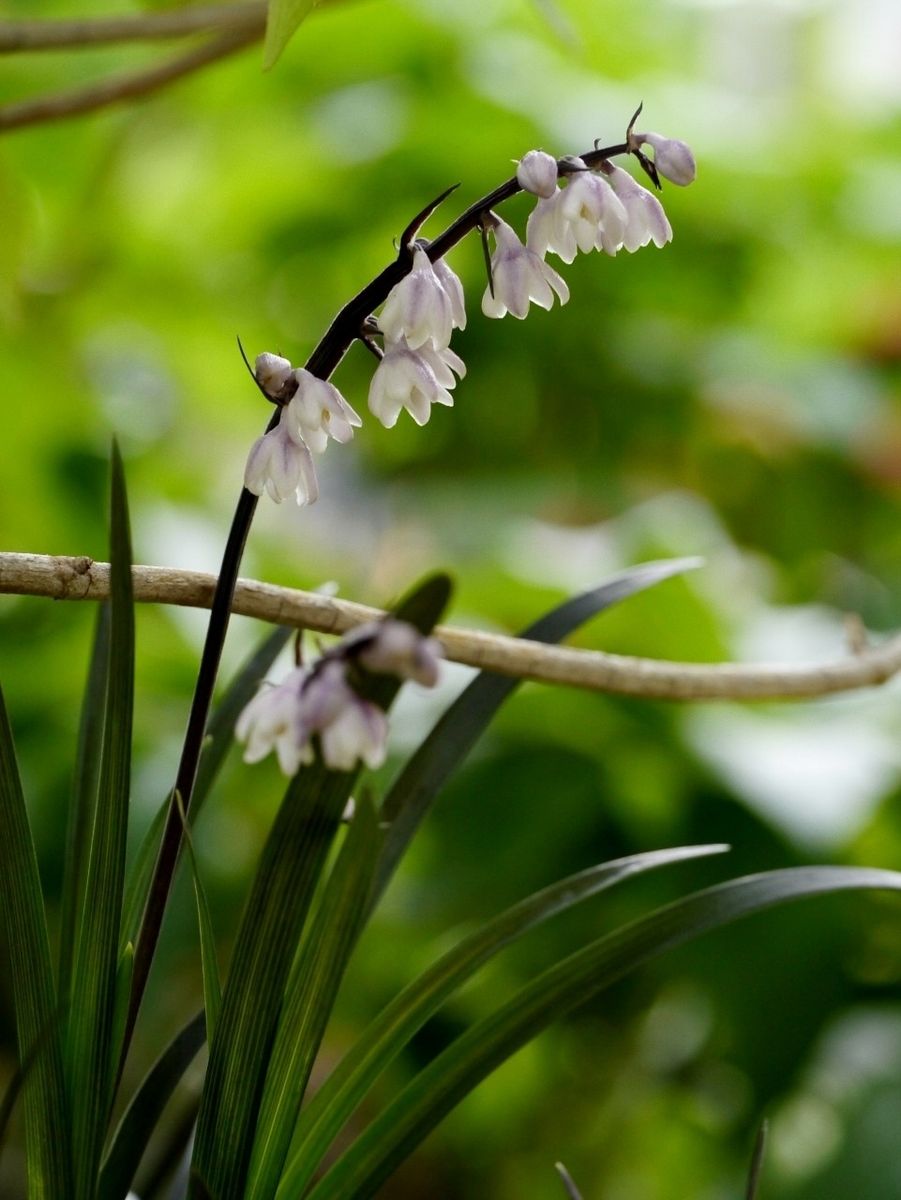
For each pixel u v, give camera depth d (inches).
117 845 17.8
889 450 41.1
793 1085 28.8
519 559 35.2
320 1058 31.0
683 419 42.6
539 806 30.0
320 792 17.5
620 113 41.6
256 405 45.8
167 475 40.8
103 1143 18.0
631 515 38.1
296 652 17.4
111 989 17.9
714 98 48.1
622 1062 33.5
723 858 29.3
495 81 41.1
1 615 32.8
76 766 18.8
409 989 18.0
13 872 17.7
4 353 36.2
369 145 39.9
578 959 17.9
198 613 32.5
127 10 41.7
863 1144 26.8
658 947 17.9
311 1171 18.0
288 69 41.3
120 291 41.6
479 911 30.5
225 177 42.2
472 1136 35.0
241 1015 17.7
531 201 40.2
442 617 17.3
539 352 41.5
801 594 44.1
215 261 44.2
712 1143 34.7
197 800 18.6
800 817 27.6
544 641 18.9
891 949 30.5
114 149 37.2
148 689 31.9
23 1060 17.9
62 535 36.9
